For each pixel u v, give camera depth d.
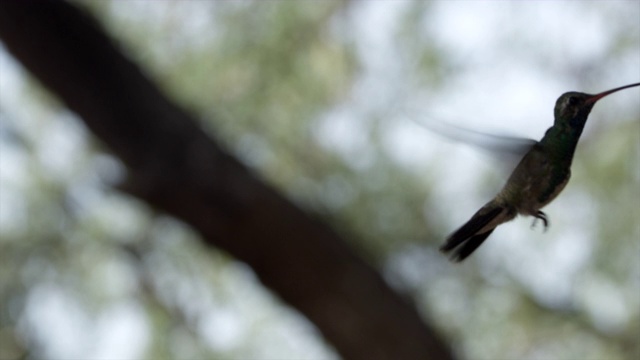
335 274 8.73
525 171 5.36
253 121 9.63
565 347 10.14
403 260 9.75
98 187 8.56
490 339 10.08
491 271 10.02
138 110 8.27
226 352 9.71
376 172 9.64
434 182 9.73
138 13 9.67
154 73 9.27
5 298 9.42
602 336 10.08
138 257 9.69
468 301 10.01
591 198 9.88
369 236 9.61
